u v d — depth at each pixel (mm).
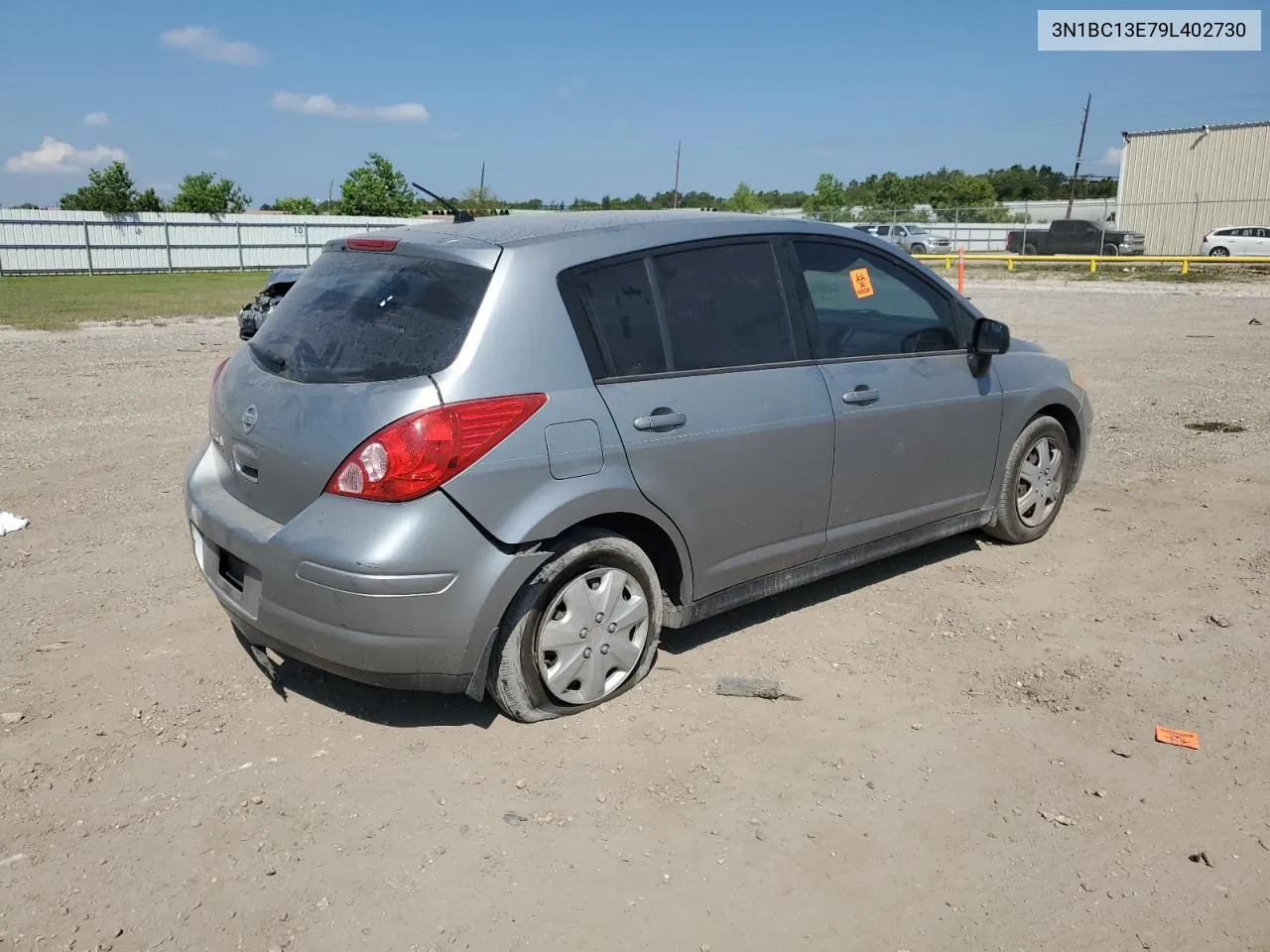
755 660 4258
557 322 3559
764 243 4297
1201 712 3865
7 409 9625
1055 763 3529
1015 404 5281
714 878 2928
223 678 4078
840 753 3572
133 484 6883
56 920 2725
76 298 24828
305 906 2791
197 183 46531
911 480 4812
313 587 3311
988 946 2691
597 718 3768
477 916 2760
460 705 3863
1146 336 15531
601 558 3693
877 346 4715
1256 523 6027
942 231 47531
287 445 3469
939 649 4391
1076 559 5453
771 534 4246
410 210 47594
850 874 2955
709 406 3924
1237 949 2689
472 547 3322
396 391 3322
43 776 3375
